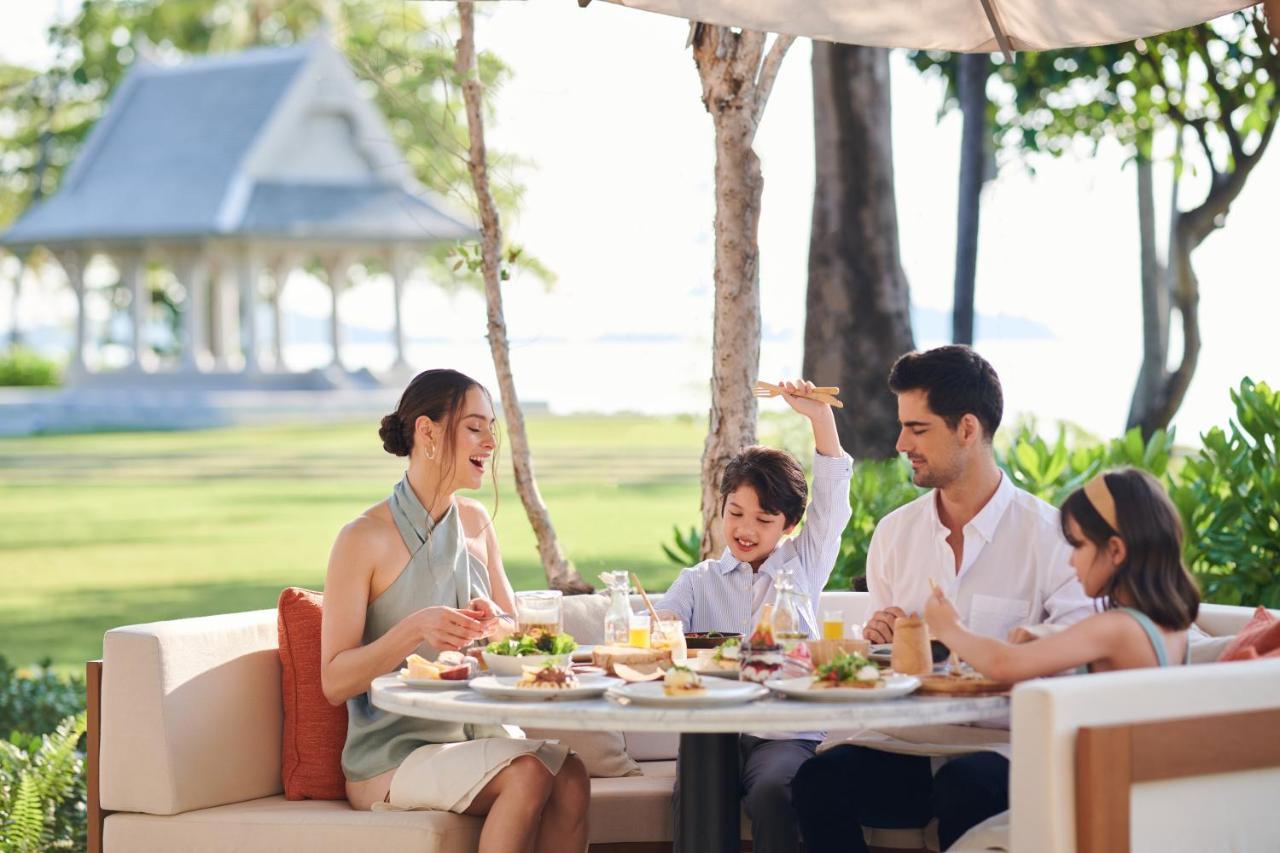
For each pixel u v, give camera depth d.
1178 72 10.20
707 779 3.38
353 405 36.19
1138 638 3.10
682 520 17.86
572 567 5.68
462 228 36.31
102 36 45.00
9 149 45.00
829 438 4.14
